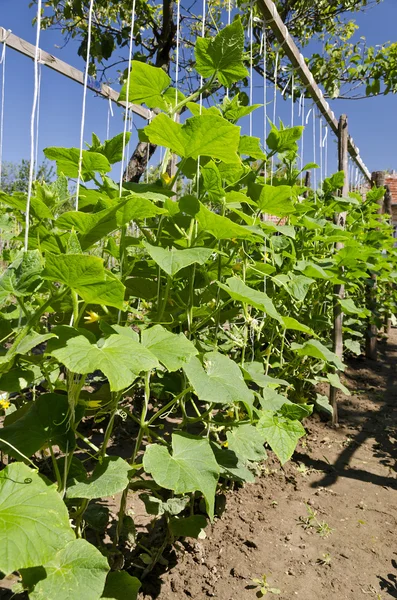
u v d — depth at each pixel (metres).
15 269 1.18
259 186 2.32
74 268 1.10
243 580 1.94
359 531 2.38
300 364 3.52
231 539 2.20
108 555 1.64
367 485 2.89
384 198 7.73
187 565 1.98
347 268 3.99
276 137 2.65
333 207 4.04
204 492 1.33
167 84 1.93
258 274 2.51
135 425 3.15
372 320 6.21
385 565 2.13
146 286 2.04
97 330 1.92
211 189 1.85
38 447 1.27
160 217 1.83
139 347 1.21
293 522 2.40
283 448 1.63
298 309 3.52
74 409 1.33
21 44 2.92
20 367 1.33
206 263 2.27
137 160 5.23
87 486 1.28
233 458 1.94
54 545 0.94
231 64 1.93
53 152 1.78
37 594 1.07
